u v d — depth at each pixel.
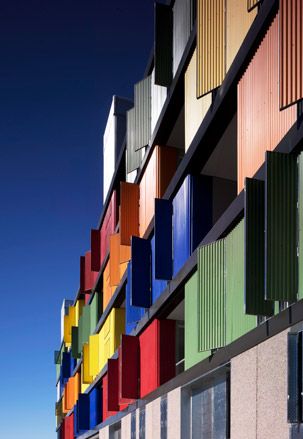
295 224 10.73
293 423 9.95
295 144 10.73
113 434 32.69
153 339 22.77
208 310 14.82
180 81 20.28
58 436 69.31
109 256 35.19
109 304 34.69
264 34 12.88
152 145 24.48
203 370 15.56
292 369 9.98
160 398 20.41
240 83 14.06
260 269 11.50
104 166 41.75
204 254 15.10
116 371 30.56
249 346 12.04
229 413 14.11
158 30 21.33
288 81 10.10
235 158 18.28
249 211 11.55
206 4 15.64
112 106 38.28
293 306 10.13
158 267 20.19
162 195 23.73
